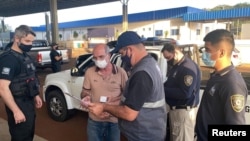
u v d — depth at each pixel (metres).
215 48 1.79
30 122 2.92
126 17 29.27
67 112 5.25
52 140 4.44
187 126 3.03
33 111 2.98
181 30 29.48
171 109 3.10
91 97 2.88
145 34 33.56
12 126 2.89
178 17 29.73
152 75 1.94
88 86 2.87
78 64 5.42
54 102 5.47
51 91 5.55
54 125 5.20
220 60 1.80
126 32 2.04
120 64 3.98
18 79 2.73
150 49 4.14
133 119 1.95
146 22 33.38
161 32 31.91
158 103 2.05
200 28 30.09
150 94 1.94
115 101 2.82
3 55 2.67
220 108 1.76
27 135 2.94
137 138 2.07
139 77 1.91
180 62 2.99
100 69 2.80
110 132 2.92
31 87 2.85
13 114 2.72
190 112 3.02
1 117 5.69
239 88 1.67
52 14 23.11
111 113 2.09
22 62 2.75
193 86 2.90
